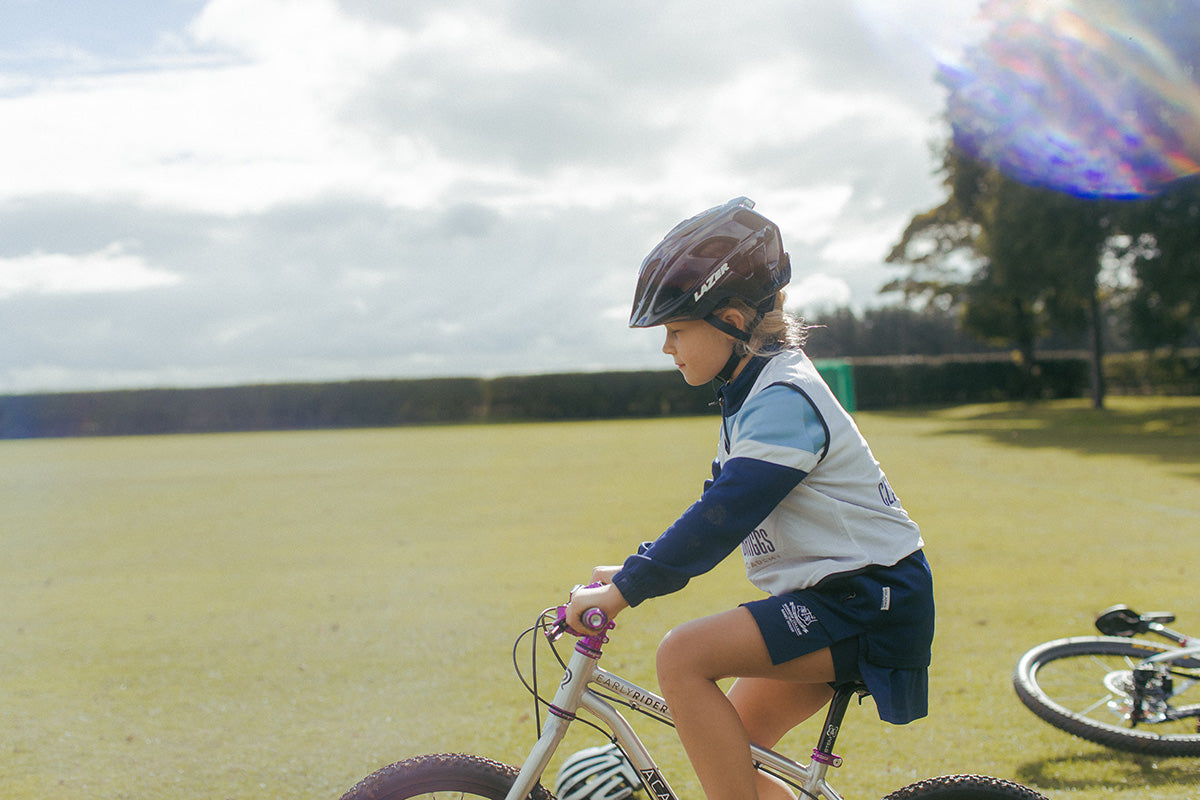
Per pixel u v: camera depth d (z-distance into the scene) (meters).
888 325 61.91
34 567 8.02
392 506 11.38
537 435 26.27
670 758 3.44
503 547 8.34
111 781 3.38
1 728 3.95
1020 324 37.75
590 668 1.93
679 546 1.78
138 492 13.83
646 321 1.94
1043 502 9.91
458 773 1.99
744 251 1.90
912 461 14.78
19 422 35.69
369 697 4.30
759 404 1.86
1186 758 3.35
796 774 1.92
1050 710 3.46
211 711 4.15
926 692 1.91
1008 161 24.97
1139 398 37.88
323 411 37.38
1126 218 22.56
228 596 6.65
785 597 1.88
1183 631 5.06
